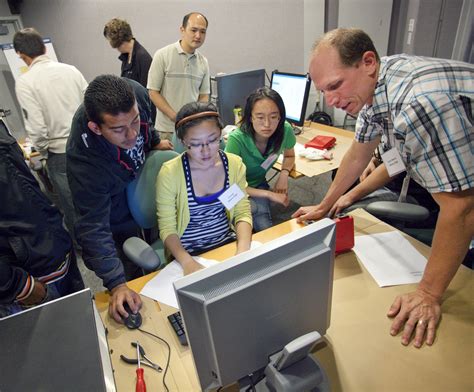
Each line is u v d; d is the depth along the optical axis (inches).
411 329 34.9
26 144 117.0
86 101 41.1
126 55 120.5
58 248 46.4
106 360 29.5
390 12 138.4
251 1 151.9
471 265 51.8
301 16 163.3
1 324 29.6
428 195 64.5
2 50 127.0
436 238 35.2
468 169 31.4
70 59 139.0
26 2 126.6
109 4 134.6
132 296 42.1
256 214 76.7
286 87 98.7
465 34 106.7
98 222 48.0
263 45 163.2
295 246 26.8
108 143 47.3
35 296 41.6
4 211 40.3
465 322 35.5
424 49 126.6
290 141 79.5
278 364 28.2
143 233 64.6
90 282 89.7
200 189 54.1
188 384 32.4
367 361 32.8
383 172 57.6
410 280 41.9
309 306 29.6
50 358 26.5
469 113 31.4
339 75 36.9
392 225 58.1
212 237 58.2
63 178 98.3
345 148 88.6
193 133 47.9
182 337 36.7
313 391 30.0
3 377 25.3
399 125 34.6
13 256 42.0
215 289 24.2
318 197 122.8
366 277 42.9
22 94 90.8
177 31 146.9
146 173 57.2
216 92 104.1
